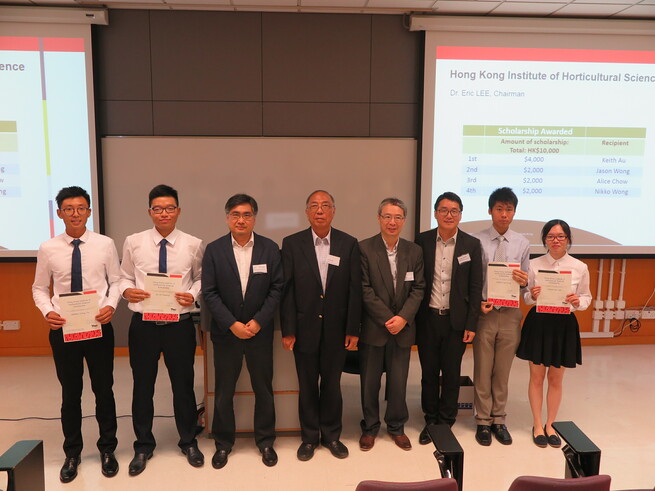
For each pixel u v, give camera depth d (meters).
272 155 4.70
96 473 2.85
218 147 4.65
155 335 2.83
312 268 2.91
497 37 4.65
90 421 3.48
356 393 4.03
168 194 2.82
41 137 4.46
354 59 4.67
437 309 3.17
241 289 2.85
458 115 4.71
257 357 2.89
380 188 4.80
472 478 2.82
